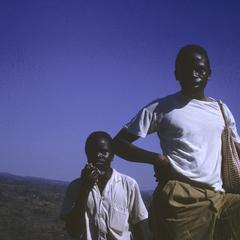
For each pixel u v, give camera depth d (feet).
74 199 9.27
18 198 89.45
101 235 8.94
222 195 8.17
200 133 8.20
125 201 9.10
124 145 8.66
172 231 8.02
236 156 8.35
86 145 9.18
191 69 8.36
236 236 7.98
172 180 8.21
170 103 8.46
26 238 45.98
